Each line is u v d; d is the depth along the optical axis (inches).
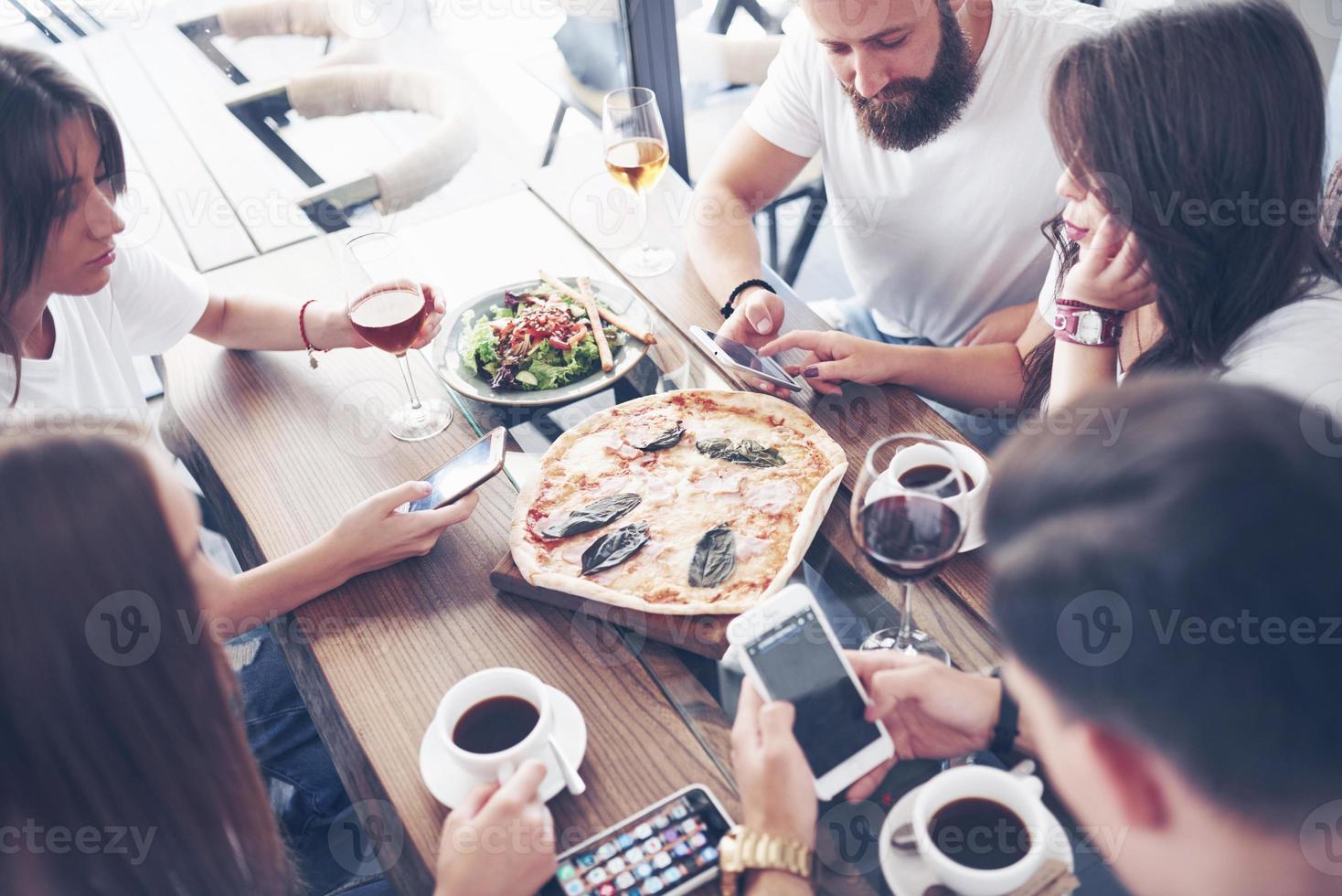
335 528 47.3
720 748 38.4
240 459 54.8
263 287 67.1
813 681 35.8
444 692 41.7
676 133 107.3
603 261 67.2
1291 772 19.4
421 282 65.2
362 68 104.0
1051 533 21.0
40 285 51.8
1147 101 44.3
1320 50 84.4
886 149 69.1
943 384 58.9
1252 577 18.9
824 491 46.8
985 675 38.8
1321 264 46.3
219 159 89.0
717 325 60.7
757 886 31.9
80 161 49.1
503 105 134.0
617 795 37.1
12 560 31.0
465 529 49.4
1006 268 74.4
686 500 48.1
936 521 36.1
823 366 55.6
